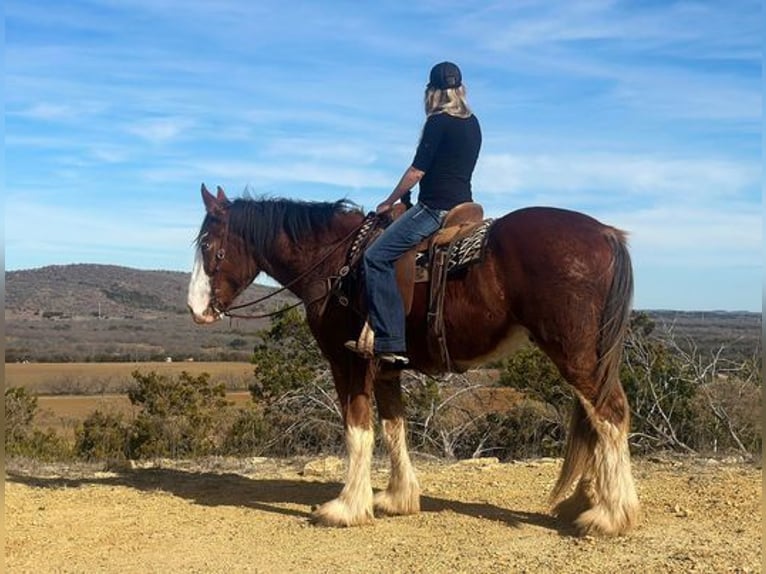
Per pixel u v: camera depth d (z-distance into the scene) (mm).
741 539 5574
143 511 6809
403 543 5715
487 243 5648
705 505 6594
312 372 14914
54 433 14289
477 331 5703
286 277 6555
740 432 10945
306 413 13586
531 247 5492
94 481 8242
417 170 5848
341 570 5168
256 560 5414
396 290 5812
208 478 8375
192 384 15672
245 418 13820
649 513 6340
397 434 6566
